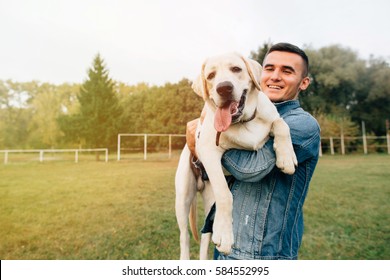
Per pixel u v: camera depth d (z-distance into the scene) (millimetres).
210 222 1899
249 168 1483
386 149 17469
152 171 10719
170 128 14672
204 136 1642
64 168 11680
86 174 10398
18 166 12266
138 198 7312
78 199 7367
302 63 1816
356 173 10016
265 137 1542
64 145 15398
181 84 14945
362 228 5035
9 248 4777
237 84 1614
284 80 1794
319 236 4742
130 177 9672
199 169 2473
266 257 1526
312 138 1599
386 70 18781
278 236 1544
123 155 14586
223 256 1629
